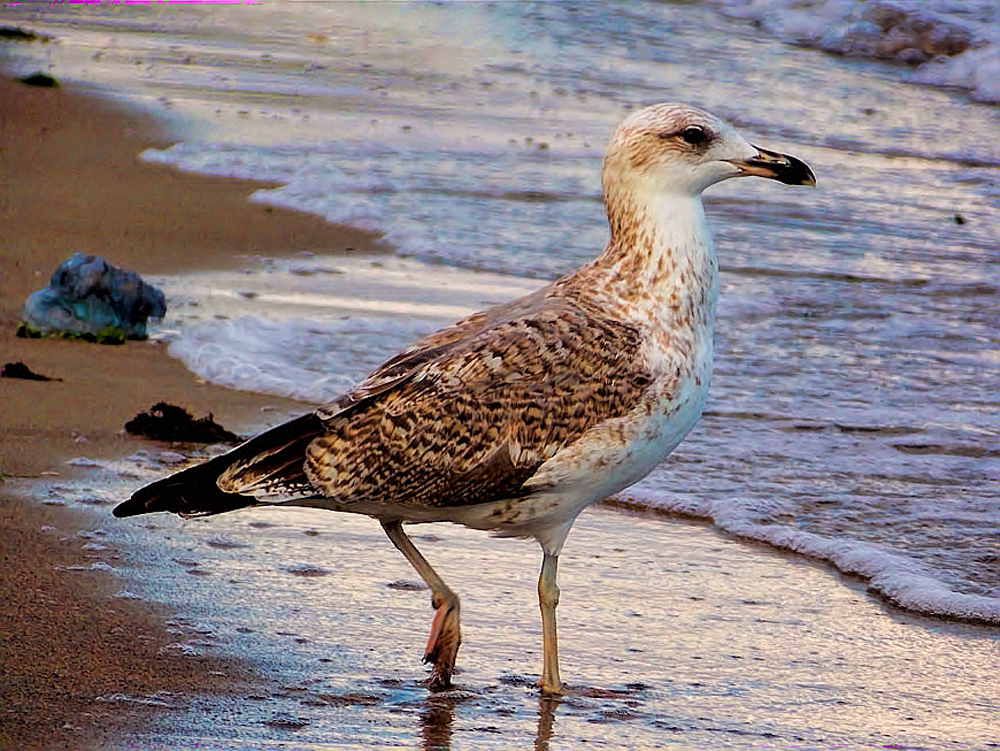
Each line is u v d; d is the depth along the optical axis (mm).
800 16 36594
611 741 7918
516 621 9570
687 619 9766
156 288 16859
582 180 23438
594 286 8953
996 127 28812
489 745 7777
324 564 10289
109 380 14062
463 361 8438
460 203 21812
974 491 12445
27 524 10500
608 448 8500
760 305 17672
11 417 12797
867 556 10844
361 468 8352
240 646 8844
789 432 13797
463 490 8422
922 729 8281
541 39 35156
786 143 26750
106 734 7594
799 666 9102
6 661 8352
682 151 8875
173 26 37250
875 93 31359
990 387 15242
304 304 16844
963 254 20234
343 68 32500
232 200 21719
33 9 38844
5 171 22641
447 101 29359
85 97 28641
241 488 8320
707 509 11867
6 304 16031
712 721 8258
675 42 35188
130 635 8844
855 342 16531
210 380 14336
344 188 22500
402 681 8547
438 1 39094
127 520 10750
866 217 21969
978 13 35156
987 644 9570
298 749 7574
